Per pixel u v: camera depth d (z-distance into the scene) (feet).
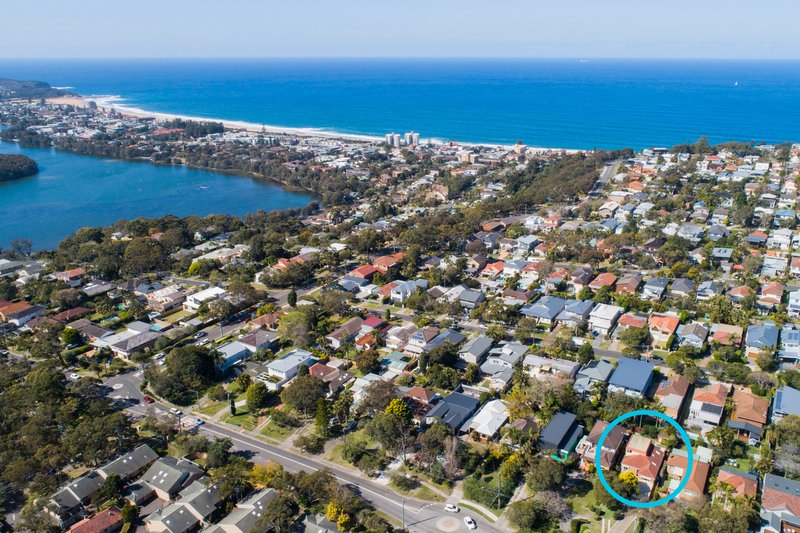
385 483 339.57
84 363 490.90
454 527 303.07
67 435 370.94
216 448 355.77
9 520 319.27
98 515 312.91
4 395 422.41
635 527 294.66
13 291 639.76
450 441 343.26
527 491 325.21
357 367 466.29
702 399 383.24
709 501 305.94
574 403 387.34
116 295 646.33
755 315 515.91
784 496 297.53
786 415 365.81
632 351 452.35
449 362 459.32
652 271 636.07
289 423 400.06
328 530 294.87
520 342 497.05
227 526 299.99
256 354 488.02
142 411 424.87
